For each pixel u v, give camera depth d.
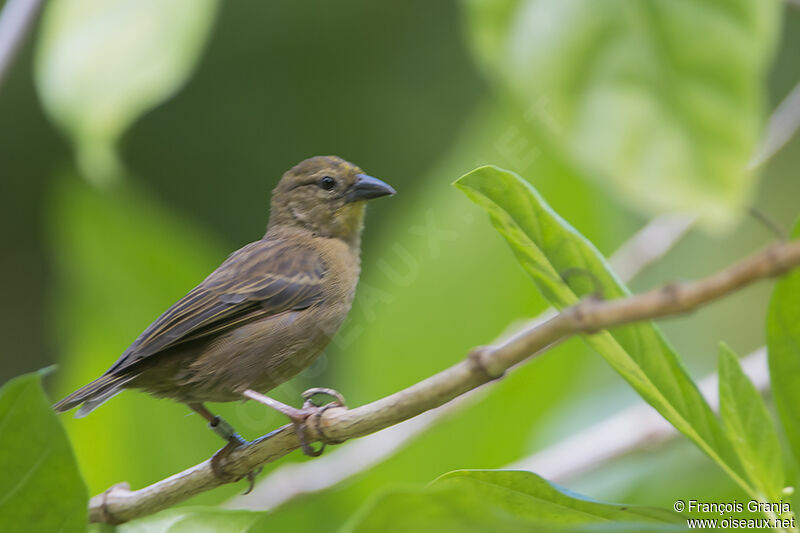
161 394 9.24
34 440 5.54
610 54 6.12
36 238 18.50
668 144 6.03
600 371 10.50
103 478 9.95
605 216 10.12
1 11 11.48
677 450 9.49
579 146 6.12
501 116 9.95
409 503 4.64
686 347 12.20
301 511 9.76
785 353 5.76
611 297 6.09
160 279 10.51
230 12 17.41
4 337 18.25
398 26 17.61
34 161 17.48
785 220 14.81
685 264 12.55
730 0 6.04
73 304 10.59
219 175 17.47
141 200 10.55
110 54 7.61
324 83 17.56
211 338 9.35
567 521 6.03
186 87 17.36
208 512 7.26
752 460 6.11
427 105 17.50
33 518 5.72
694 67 6.05
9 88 17.19
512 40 6.24
